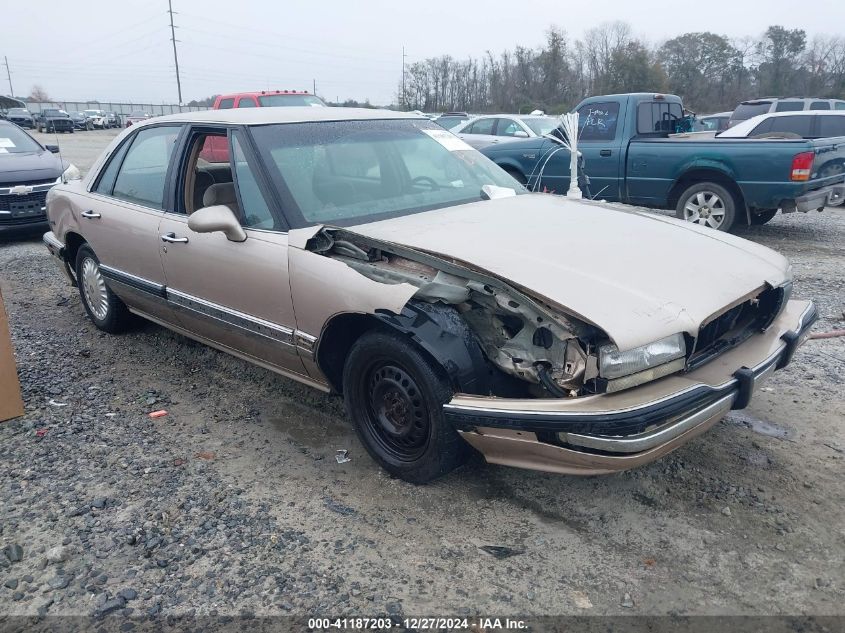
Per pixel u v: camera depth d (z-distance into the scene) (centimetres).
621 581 276
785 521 310
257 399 445
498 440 296
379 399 342
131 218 469
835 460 358
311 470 360
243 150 395
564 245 334
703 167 880
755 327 346
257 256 370
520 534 305
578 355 279
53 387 465
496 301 300
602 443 268
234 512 323
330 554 294
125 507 328
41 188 952
